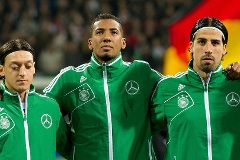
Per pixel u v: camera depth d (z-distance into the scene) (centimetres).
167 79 1216
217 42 1168
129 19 3750
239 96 1173
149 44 3641
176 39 2111
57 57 3516
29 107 1164
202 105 1170
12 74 1145
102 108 1210
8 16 3806
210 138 1155
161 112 1205
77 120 1222
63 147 1232
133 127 1212
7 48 1151
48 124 1172
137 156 1210
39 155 1148
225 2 2047
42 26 3719
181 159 1163
